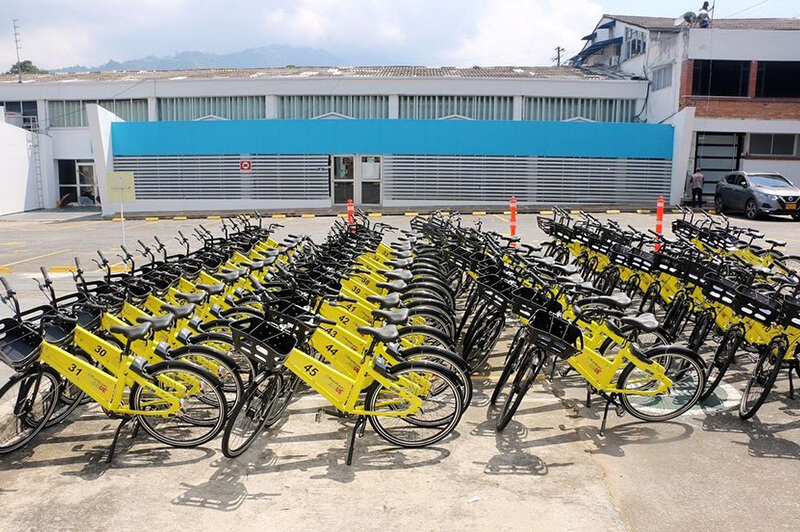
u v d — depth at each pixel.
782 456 4.27
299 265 6.40
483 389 5.47
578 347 4.61
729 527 3.46
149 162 24.25
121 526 3.46
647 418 4.77
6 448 4.23
